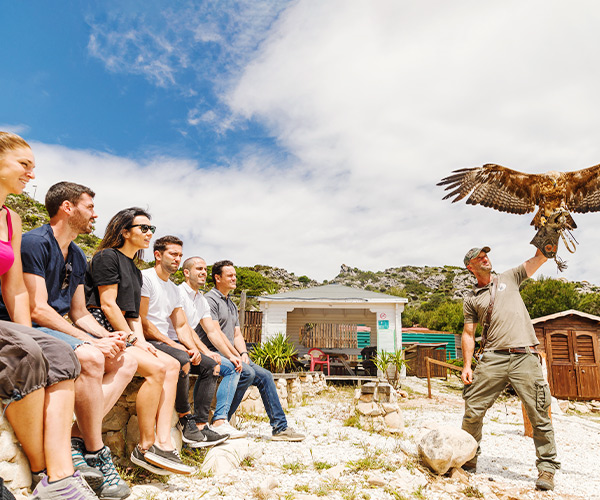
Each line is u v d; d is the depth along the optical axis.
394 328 18.42
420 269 177.38
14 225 2.77
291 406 9.78
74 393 2.75
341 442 5.83
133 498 3.20
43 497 2.40
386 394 6.93
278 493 3.75
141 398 3.48
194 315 5.21
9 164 2.67
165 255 4.62
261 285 65.31
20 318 2.69
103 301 3.58
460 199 4.90
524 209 4.61
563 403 12.91
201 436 4.40
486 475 4.90
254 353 11.34
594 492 4.55
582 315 15.05
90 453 2.91
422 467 4.77
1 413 2.41
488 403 4.92
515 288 4.98
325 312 23.06
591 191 4.18
